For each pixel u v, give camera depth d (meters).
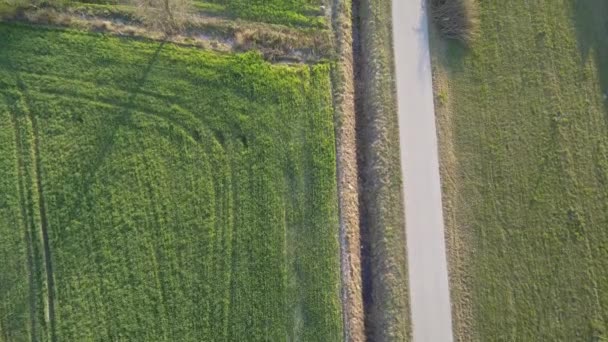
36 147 17.78
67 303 16.95
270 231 17.95
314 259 17.91
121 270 17.31
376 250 18.30
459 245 18.42
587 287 18.48
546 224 18.89
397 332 17.44
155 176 17.97
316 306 17.61
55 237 17.23
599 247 18.83
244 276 17.62
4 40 18.28
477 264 18.38
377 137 18.94
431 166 18.88
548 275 18.48
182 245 17.66
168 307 17.27
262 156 18.44
